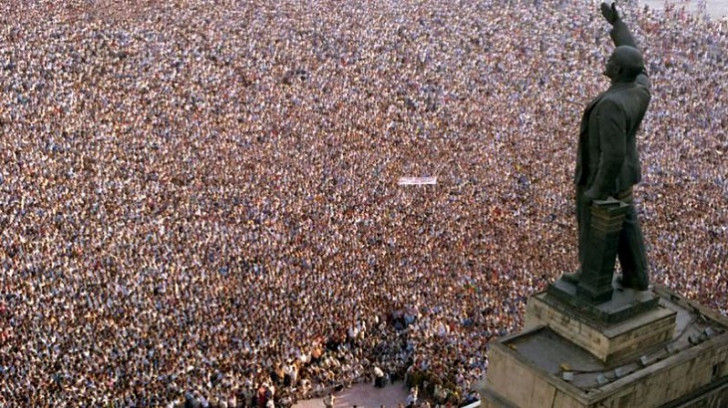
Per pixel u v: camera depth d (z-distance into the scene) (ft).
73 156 378.32
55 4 537.65
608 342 92.17
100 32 508.94
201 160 392.27
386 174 396.98
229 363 250.16
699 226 354.13
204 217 342.44
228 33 539.29
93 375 238.27
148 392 233.35
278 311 279.69
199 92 458.91
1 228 316.19
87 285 285.84
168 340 257.96
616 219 92.89
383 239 335.06
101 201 345.31
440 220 355.77
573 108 491.31
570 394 88.53
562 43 583.58
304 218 349.20
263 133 426.10
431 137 443.73
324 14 589.32
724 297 292.81
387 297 291.17
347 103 472.03
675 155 428.56
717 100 504.43
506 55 555.69
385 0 628.69
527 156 429.79
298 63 511.81
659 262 315.58
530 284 301.84
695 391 97.14
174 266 302.04
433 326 270.67
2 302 272.10
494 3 645.10
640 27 620.49
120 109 427.74
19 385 232.53
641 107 93.30
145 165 380.78
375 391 257.14
